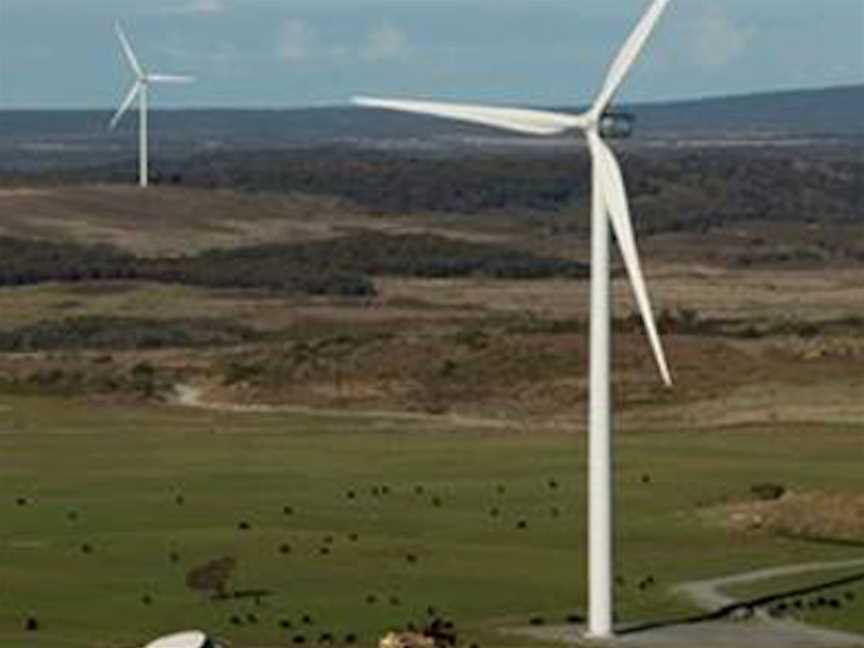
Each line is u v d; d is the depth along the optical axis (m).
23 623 76.12
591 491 77.38
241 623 76.62
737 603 82.00
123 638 72.81
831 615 79.69
